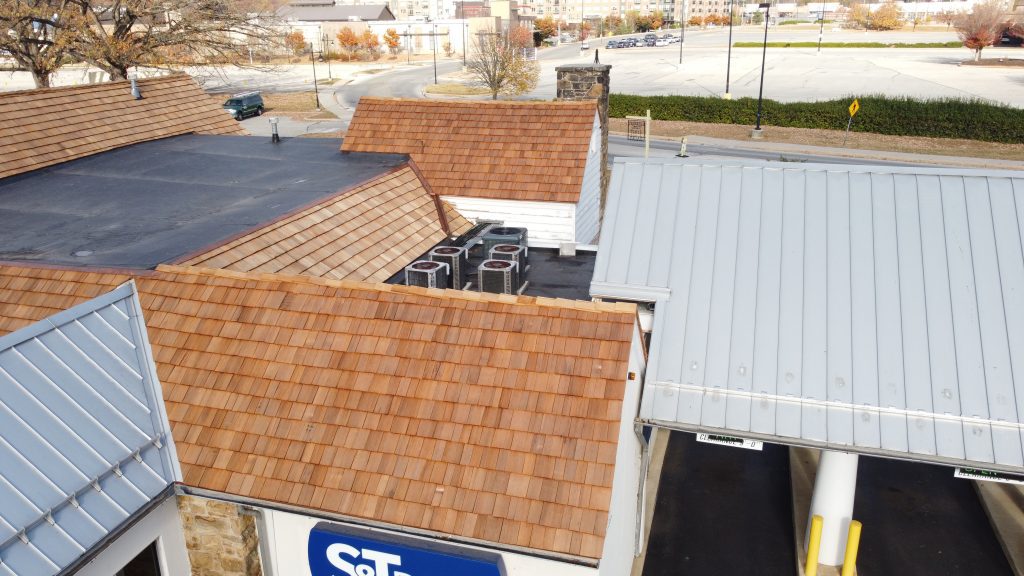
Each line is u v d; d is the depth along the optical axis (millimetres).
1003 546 11375
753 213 11727
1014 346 9734
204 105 24234
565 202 17109
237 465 8422
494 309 8953
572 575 7730
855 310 10367
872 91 57781
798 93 58188
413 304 9188
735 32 134250
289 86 70188
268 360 9117
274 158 18984
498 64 58844
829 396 9664
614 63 84625
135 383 9008
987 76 65000
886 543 11586
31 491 7305
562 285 14453
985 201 11195
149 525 8289
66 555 7086
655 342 10531
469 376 8539
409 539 7977
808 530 11602
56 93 19656
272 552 8828
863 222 11273
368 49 97875
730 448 14211
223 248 11883
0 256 11812
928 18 147500
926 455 9039
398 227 15680
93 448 8055
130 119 21188
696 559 11297
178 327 9609
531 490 7715
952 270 10547
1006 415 9203
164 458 8539
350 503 7984
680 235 11672
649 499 12703
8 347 8297
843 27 135500
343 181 16531
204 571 8969
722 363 10195
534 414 8148
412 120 19234
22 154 17500
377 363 8836
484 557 7734
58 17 44156
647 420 9789
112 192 15906
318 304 9453
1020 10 101688
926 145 42344
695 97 50125
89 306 9375
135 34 46375
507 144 18125
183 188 16156
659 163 12680
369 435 8359
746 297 10781
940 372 9641
